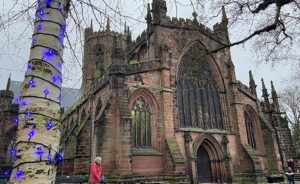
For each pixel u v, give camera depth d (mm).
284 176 49719
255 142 53969
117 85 39281
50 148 5125
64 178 30453
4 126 58250
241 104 51500
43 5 5895
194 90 48594
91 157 44812
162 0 49312
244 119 52000
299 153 69062
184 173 37875
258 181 44188
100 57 77250
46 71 5465
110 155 35781
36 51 5562
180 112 45250
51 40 5715
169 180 37812
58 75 5727
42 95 5305
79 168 45344
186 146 41938
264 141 53375
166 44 46812
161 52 45250
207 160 46094
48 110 5305
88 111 52156
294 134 89938
